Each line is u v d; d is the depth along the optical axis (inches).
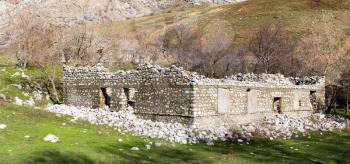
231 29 4308.6
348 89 2342.5
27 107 1358.3
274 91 1659.7
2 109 1246.3
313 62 2659.9
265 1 5506.9
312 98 1929.1
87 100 1595.7
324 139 1364.4
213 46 3385.8
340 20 4207.7
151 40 4001.0
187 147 1070.4
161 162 884.6
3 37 2792.8
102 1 5954.7
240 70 2979.8
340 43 3137.3
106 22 5369.1
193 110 1283.2
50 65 2158.0
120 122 1277.1
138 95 1434.5
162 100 1366.9
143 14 6190.9
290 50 2979.8
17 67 2086.6
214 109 1359.5
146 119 1405.0
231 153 1043.3
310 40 3127.5
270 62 2861.7
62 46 2432.3
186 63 3122.5
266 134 1352.1
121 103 1478.8
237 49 3415.4
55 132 1039.6
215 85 1363.2
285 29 3919.8
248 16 4813.0
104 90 1567.4
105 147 960.3
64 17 4862.2
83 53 2578.7
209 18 4955.7
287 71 2755.9
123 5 6210.6
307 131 1508.4
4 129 1000.9
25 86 1825.8
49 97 1792.6
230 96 1430.9
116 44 3282.5
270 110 1637.6
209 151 1043.9
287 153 1100.5
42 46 2244.1
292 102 1770.4
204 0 6904.5
